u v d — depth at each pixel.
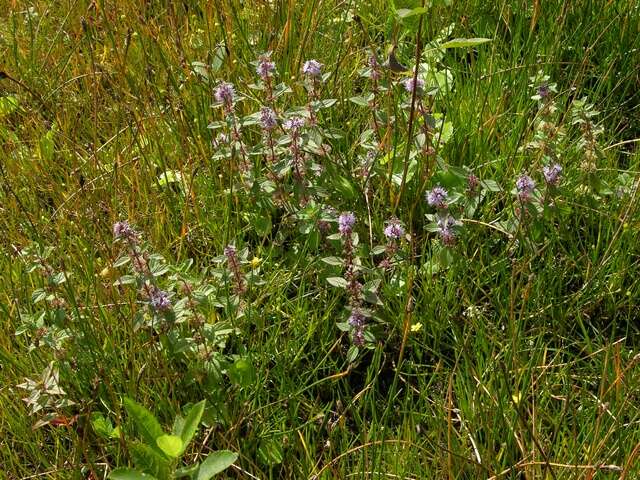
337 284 0.76
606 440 0.67
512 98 1.04
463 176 0.83
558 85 1.06
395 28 0.85
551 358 0.81
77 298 0.81
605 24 1.11
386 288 0.82
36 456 0.75
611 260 0.86
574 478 0.66
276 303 0.84
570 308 0.83
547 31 1.12
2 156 1.05
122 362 0.79
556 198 0.88
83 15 1.27
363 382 0.81
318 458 0.74
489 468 0.66
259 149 0.87
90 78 1.15
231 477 0.73
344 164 0.92
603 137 1.02
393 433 0.75
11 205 0.99
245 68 1.07
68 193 0.99
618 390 0.70
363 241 0.88
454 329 0.78
